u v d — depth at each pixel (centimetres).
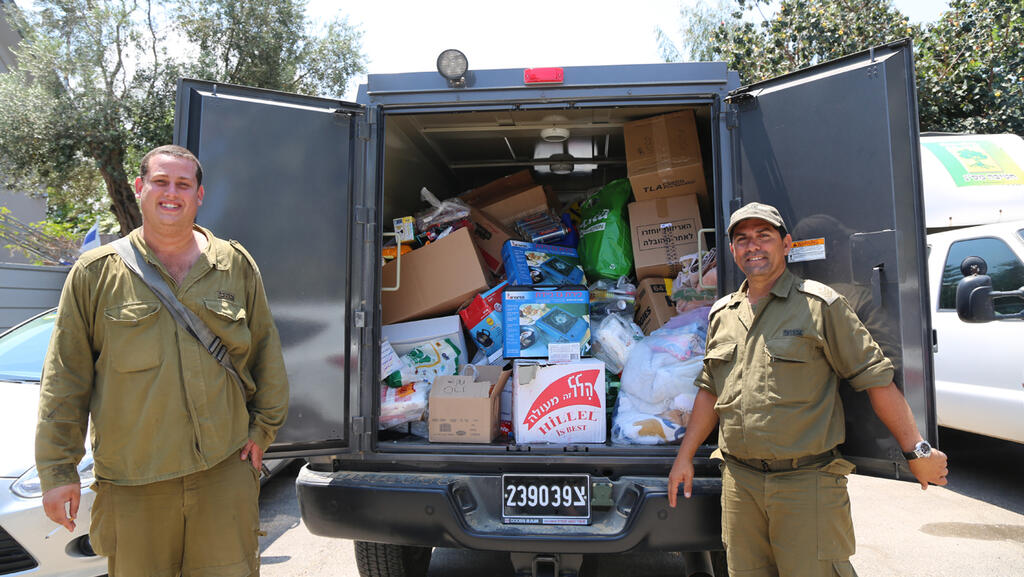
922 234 229
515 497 266
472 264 353
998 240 473
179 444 198
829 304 218
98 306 198
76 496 193
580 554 263
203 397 202
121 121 1070
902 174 234
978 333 474
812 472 213
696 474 263
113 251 203
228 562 209
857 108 247
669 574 352
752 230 233
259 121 278
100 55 1062
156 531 201
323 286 281
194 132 271
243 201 273
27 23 1080
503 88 292
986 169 548
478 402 285
